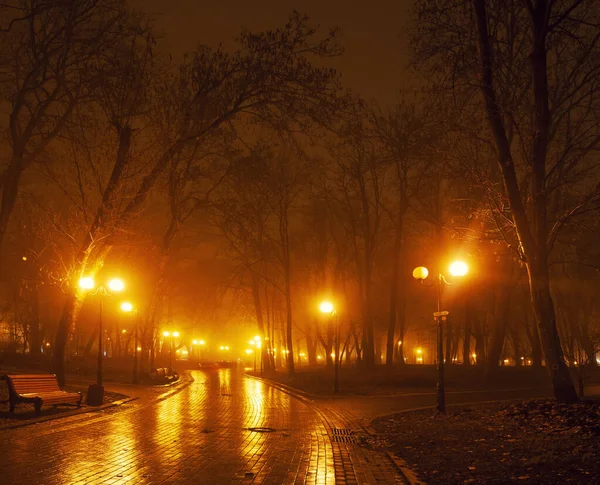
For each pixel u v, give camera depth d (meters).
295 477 9.47
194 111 24.55
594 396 24.53
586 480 7.83
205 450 12.02
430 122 20.45
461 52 17.78
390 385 36.03
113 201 23.95
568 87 19.45
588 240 39.91
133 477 9.03
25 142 25.11
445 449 11.70
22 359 41.41
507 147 17.44
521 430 13.05
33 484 8.27
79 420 16.25
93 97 24.25
